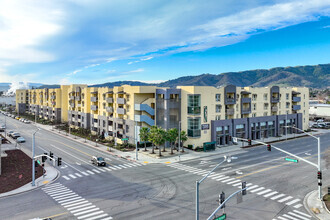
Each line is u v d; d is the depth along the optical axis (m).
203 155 48.12
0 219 21.56
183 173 35.97
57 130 82.50
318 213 23.08
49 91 106.56
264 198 26.47
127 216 22.05
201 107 54.31
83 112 81.69
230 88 59.69
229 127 59.22
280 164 40.81
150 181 32.28
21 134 73.81
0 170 36.06
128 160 44.84
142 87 55.66
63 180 33.22
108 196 27.02
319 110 114.38
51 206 24.44
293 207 24.34
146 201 25.50
